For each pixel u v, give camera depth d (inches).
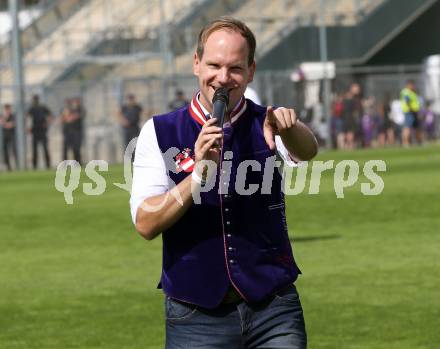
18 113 2506.2
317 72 2881.4
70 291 797.9
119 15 3134.8
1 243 1088.8
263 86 2785.4
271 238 347.9
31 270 904.3
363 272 834.2
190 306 345.1
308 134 343.6
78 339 640.4
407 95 2733.8
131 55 2896.2
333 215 1220.5
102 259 954.7
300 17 3068.4
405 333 632.4
